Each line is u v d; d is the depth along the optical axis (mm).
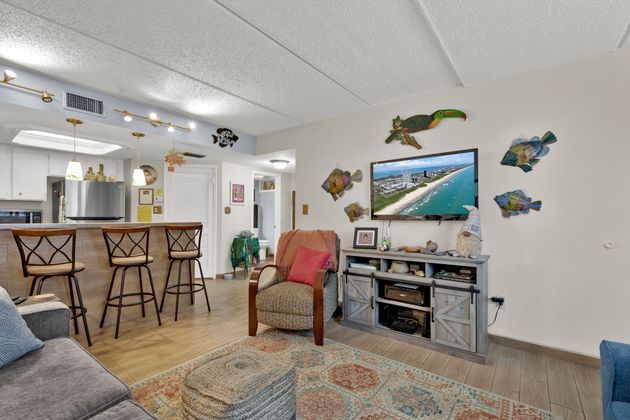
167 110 3715
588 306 2383
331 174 3941
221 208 5574
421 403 1877
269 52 2412
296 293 2795
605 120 2346
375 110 3561
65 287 2928
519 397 1948
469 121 2928
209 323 3242
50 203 4773
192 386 1302
